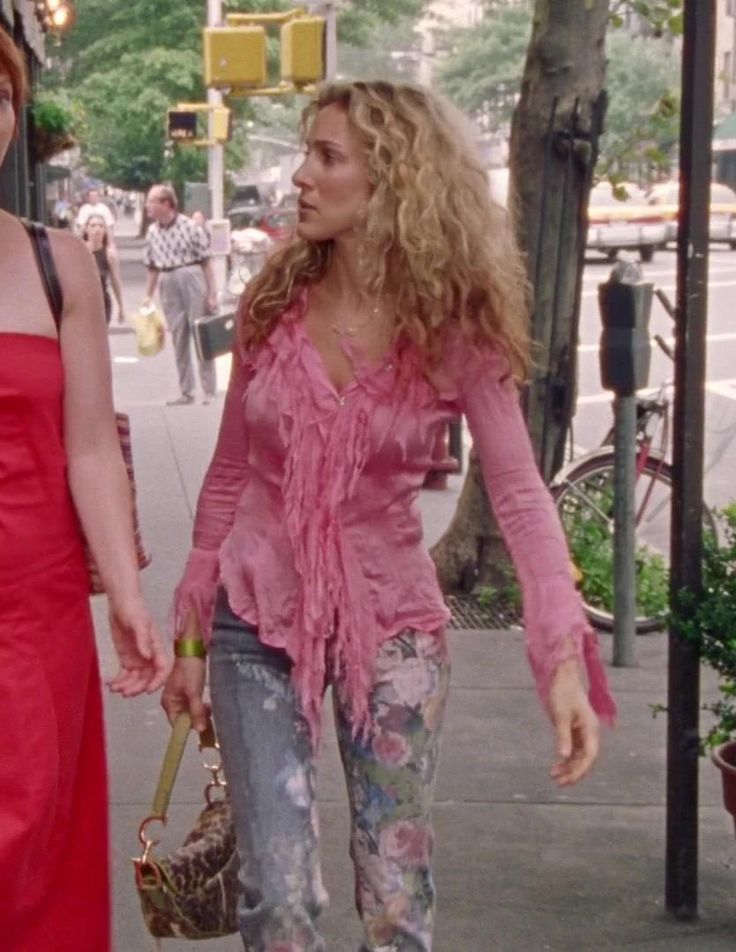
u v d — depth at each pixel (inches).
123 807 250.8
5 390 136.9
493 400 144.6
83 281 142.4
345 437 142.9
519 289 144.9
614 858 232.8
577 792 259.3
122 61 2052.2
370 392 143.3
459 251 141.6
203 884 152.9
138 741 281.6
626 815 249.9
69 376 142.0
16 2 585.9
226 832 155.3
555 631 138.5
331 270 147.6
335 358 145.5
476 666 332.5
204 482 157.2
